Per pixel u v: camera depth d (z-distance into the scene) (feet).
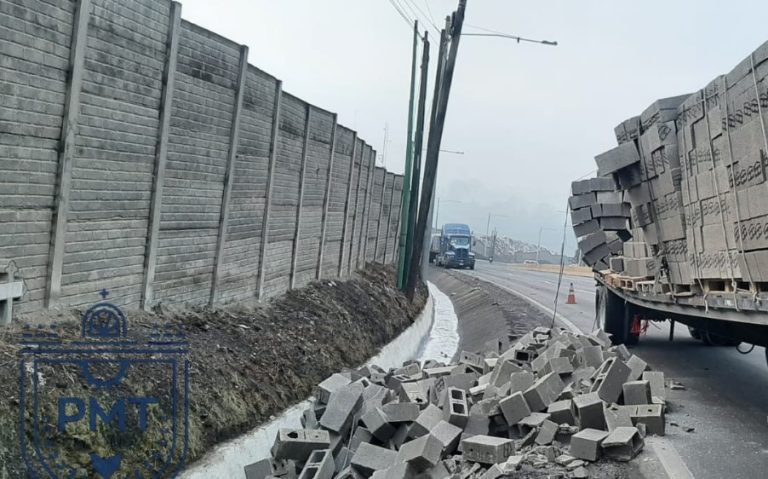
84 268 26.05
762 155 20.62
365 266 78.13
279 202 45.39
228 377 29.78
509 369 30.63
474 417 26.18
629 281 38.96
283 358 36.24
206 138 33.83
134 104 27.78
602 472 20.38
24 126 22.39
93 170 25.85
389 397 30.86
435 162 72.02
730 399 30.96
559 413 24.61
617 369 26.40
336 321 48.32
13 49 21.59
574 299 83.66
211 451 25.82
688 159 28.30
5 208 22.03
